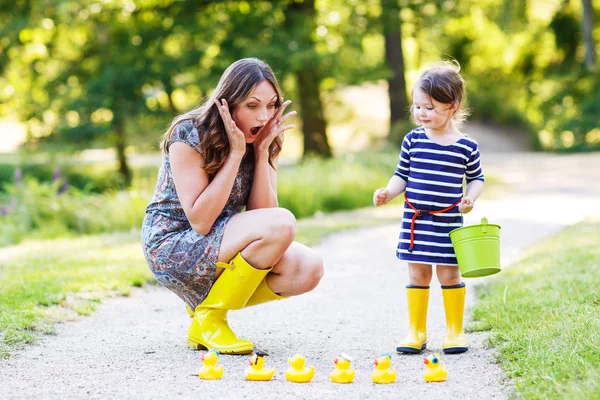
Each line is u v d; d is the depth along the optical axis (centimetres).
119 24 2022
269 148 399
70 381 329
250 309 500
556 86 3253
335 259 720
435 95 382
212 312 383
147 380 330
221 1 1916
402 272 645
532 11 3206
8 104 2270
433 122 388
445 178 386
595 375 292
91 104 2009
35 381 328
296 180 1364
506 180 1675
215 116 361
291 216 365
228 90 359
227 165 358
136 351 385
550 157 2531
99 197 1202
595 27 3206
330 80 2098
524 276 544
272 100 369
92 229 1092
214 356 335
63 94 2123
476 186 393
